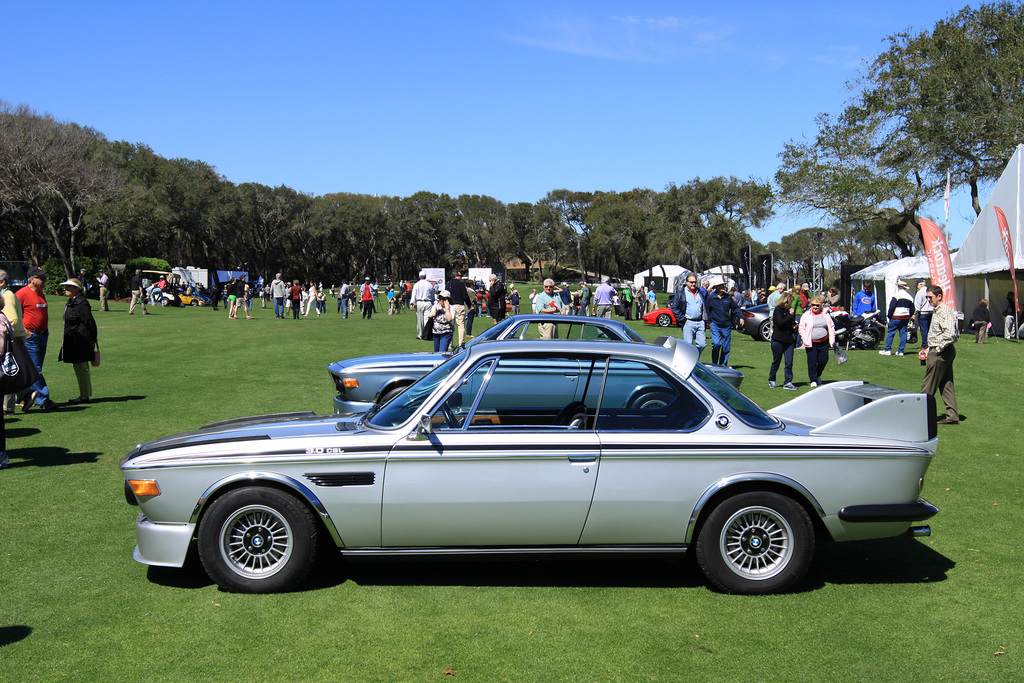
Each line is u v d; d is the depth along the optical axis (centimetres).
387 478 424
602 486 427
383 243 10938
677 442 430
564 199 11469
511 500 425
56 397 1101
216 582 430
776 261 8962
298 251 10312
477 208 11919
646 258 9119
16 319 853
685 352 468
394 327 2586
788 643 376
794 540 433
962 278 2647
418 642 373
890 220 3484
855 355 1808
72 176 4688
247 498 425
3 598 421
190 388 1198
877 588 450
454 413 468
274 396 1127
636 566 488
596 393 468
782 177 3525
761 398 1174
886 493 438
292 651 362
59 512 576
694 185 7462
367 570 473
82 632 380
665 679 339
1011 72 3133
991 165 3203
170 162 8419
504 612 410
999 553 512
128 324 2611
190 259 8575
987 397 1195
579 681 337
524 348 464
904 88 3325
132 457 436
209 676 338
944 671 348
